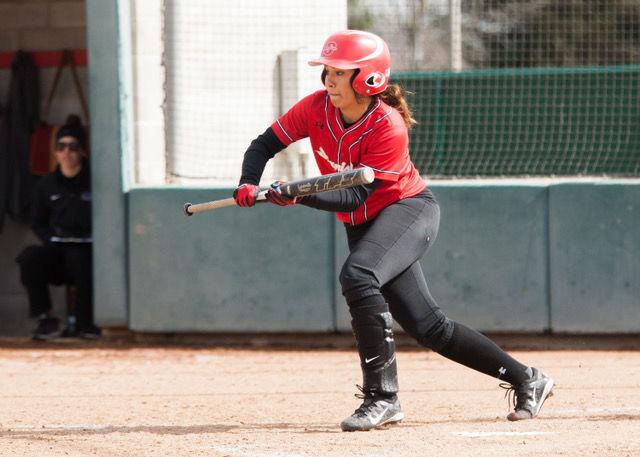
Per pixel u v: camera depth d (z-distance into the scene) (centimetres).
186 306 3034
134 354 2908
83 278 3209
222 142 3216
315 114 1600
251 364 2727
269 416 1892
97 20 3030
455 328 1661
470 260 2964
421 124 3525
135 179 3119
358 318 1594
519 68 3494
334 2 3322
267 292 3014
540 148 3478
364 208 1606
